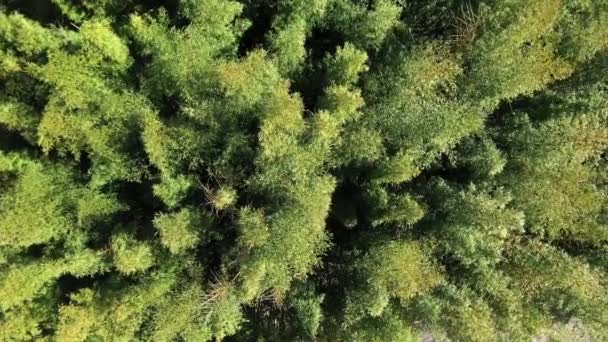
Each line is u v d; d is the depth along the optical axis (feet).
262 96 33.53
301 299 35.76
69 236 36.60
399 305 36.40
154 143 32.71
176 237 33.19
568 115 36.65
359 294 35.19
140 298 34.73
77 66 33.01
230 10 33.63
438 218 36.32
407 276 33.32
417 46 35.86
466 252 34.50
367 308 33.88
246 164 35.40
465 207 34.60
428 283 33.53
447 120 33.60
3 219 33.53
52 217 35.65
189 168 35.35
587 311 35.86
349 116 33.73
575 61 36.35
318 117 32.48
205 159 35.53
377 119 34.94
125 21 36.63
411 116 34.17
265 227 32.63
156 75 34.50
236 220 34.50
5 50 33.78
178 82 33.91
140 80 35.17
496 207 34.06
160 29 33.96
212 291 34.71
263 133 32.07
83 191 36.52
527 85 34.83
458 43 35.63
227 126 34.42
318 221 32.19
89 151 35.60
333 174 36.58
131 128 35.04
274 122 31.86
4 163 34.60
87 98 33.65
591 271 36.37
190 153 34.83
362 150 34.04
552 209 35.42
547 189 35.50
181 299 35.27
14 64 33.27
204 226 35.22
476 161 36.01
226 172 34.81
